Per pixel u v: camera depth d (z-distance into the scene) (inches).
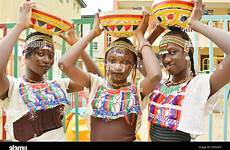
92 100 85.0
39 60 84.4
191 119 75.9
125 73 82.5
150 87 80.4
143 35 83.6
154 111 82.8
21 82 85.7
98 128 82.8
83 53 94.6
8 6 326.6
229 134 184.5
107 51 83.4
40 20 81.7
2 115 115.2
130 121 81.9
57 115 87.4
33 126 83.1
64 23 85.0
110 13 79.4
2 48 76.9
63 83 93.0
